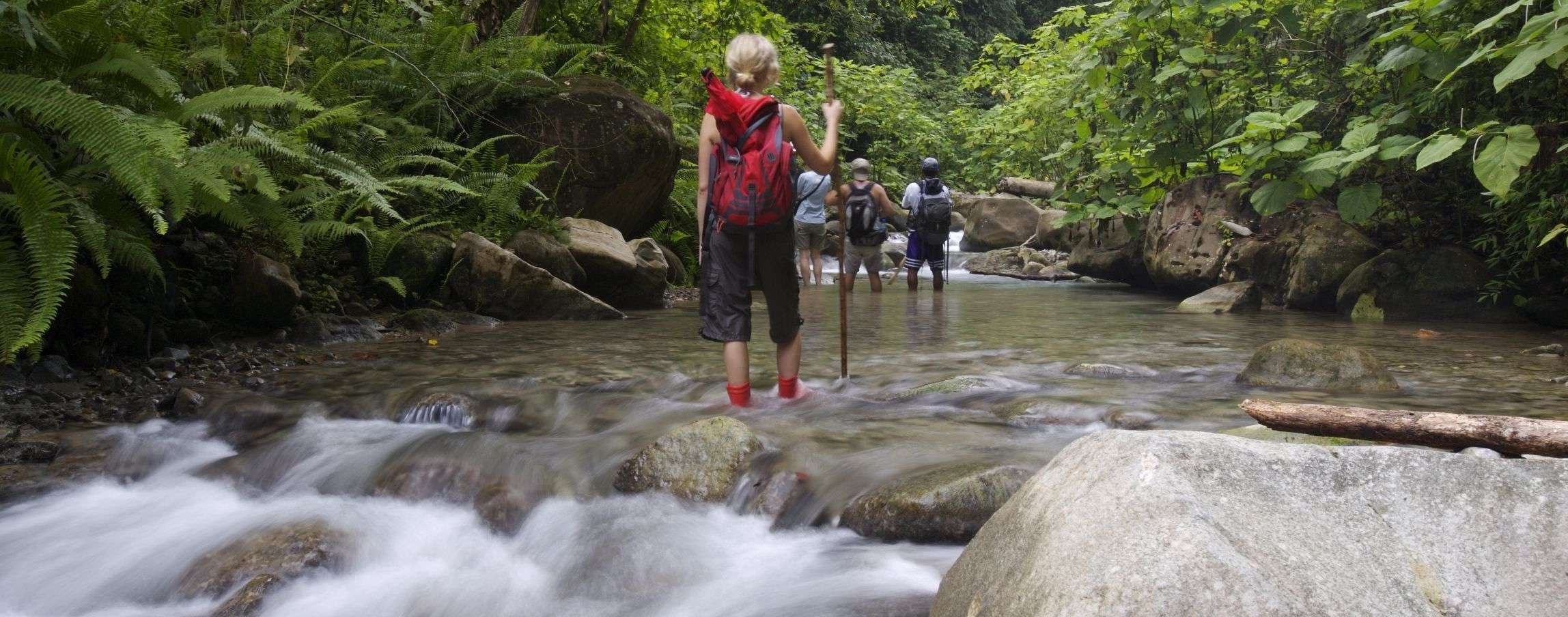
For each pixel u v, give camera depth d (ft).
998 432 11.62
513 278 23.13
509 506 10.12
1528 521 5.74
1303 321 23.08
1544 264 21.86
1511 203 21.52
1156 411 12.09
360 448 11.80
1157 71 28.35
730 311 13.12
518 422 12.82
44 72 14.60
